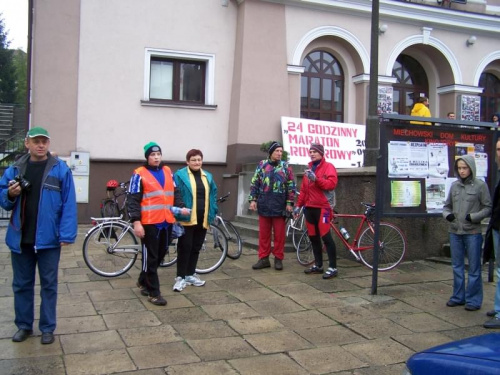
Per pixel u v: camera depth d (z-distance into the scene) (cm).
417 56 1427
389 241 761
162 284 662
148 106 1134
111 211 1020
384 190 628
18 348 443
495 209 536
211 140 1188
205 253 806
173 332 489
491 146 682
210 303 583
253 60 1166
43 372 396
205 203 642
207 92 1187
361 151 1259
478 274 565
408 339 480
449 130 659
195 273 701
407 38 1336
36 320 516
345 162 1236
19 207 446
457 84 1398
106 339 468
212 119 1188
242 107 1153
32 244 448
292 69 1207
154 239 573
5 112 1467
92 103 1095
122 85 1115
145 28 1128
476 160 674
